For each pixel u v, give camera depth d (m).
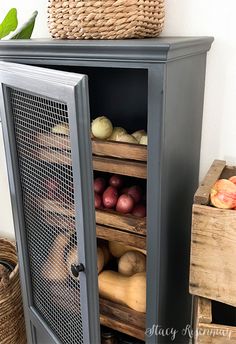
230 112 1.06
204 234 0.85
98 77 1.16
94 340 0.87
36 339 1.26
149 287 0.96
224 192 0.84
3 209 1.69
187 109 0.94
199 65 0.98
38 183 0.99
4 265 1.51
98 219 1.03
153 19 0.92
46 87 0.75
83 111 0.67
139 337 1.06
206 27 1.02
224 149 1.10
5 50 0.99
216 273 0.87
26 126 0.96
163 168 0.84
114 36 0.88
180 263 1.10
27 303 1.24
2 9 1.35
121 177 1.12
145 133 1.04
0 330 1.33
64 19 0.91
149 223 0.90
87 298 0.82
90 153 0.72
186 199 1.06
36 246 1.12
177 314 1.16
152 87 0.78
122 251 1.18
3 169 1.60
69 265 0.92
